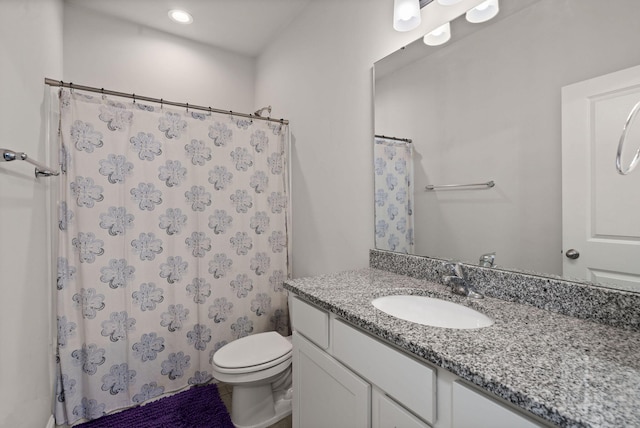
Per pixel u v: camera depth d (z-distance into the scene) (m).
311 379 1.23
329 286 1.31
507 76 1.13
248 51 2.87
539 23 1.04
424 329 0.85
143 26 2.46
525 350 0.72
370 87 1.69
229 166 2.10
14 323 1.06
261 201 2.23
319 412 1.18
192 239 1.97
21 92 1.17
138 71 2.44
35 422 1.29
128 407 1.77
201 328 2.00
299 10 2.26
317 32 2.09
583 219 0.94
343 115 1.87
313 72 2.13
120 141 1.75
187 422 1.65
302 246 2.29
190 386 1.97
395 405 0.85
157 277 1.86
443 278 1.25
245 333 2.16
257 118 2.23
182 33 2.57
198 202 1.99
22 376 1.13
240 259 2.14
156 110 1.86
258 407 1.65
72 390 1.62
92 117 1.68
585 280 0.94
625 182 0.86
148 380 1.83
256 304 2.21
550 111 1.01
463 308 1.07
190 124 1.97
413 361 0.79
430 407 0.75
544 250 1.04
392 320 0.92
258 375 1.55
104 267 1.70
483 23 1.20
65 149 1.61
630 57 0.84
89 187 1.67
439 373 0.74
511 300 1.09
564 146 0.98
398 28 1.40
